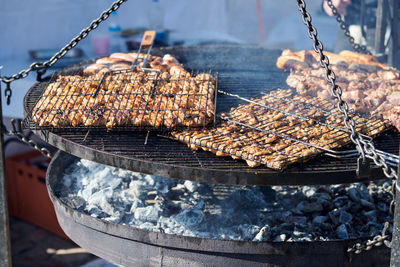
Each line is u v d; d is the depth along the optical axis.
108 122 2.23
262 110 2.50
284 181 1.87
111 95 2.52
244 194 2.69
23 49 4.58
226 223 2.45
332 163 1.97
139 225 2.36
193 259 2.05
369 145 1.75
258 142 2.10
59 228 4.25
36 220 4.41
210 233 2.34
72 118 2.24
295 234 2.36
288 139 2.15
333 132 2.23
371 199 2.74
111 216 2.44
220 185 2.81
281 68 3.34
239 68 3.36
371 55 3.43
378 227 2.44
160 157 2.00
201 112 2.31
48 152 2.40
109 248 2.19
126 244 2.13
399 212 1.69
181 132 2.20
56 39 4.90
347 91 2.72
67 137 2.18
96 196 2.57
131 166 1.97
